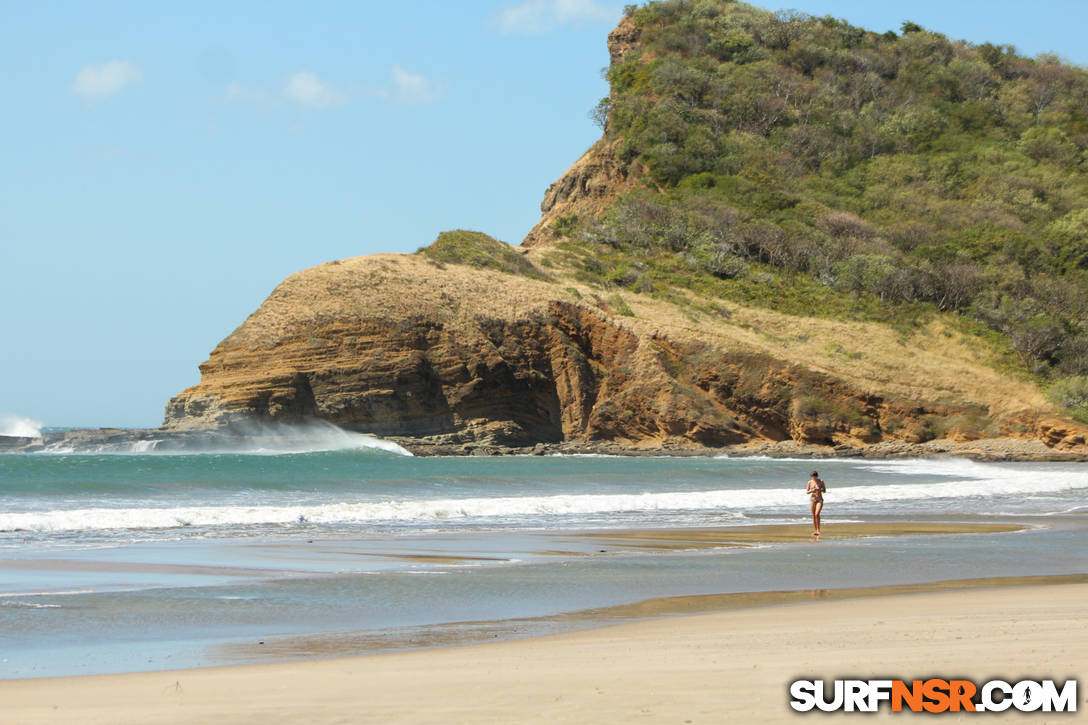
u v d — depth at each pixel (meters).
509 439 87.12
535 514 31.84
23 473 45.03
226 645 11.93
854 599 15.23
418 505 30.50
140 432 79.62
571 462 67.75
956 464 71.56
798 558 20.72
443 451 82.06
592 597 15.66
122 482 37.56
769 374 88.69
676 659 10.18
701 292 105.88
